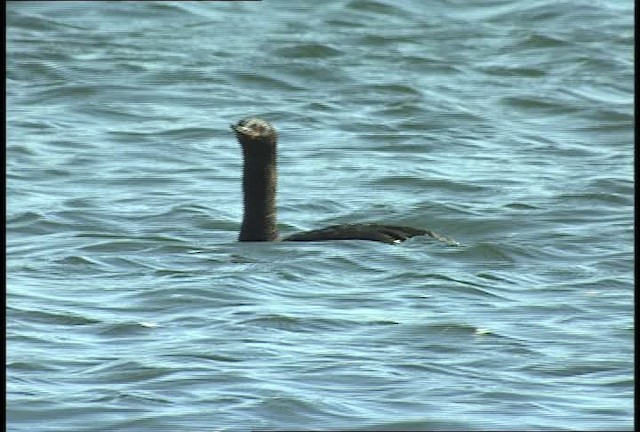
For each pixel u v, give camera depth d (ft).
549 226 91.91
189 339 66.13
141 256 81.97
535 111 127.13
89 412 57.47
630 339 66.49
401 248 81.30
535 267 80.07
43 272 78.28
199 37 146.20
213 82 132.67
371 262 78.89
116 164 110.83
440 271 77.66
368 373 61.62
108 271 78.64
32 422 56.49
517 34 148.15
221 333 66.95
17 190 102.22
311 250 80.84
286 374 61.36
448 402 58.44
